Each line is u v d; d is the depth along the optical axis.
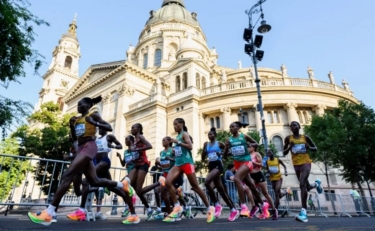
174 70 34.44
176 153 5.96
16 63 9.90
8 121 11.22
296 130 6.73
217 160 6.75
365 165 19.33
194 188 5.86
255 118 27.06
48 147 26.70
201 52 40.91
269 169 10.30
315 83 28.62
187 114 28.44
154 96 31.30
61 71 58.41
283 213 11.40
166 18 56.19
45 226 4.17
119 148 7.45
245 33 14.26
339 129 19.80
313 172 24.73
